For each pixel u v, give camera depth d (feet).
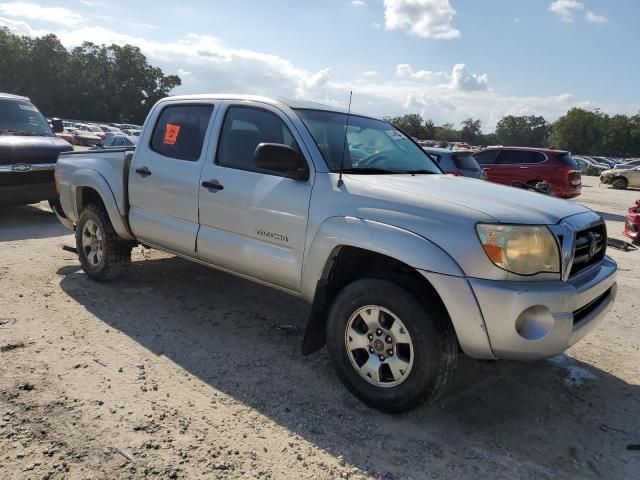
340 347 11.17
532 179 47.52
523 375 12.90
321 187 11.59
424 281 10.39
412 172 13.44
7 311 14.94
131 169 16.07
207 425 9.99
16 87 289.74
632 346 15.08
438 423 10.53
